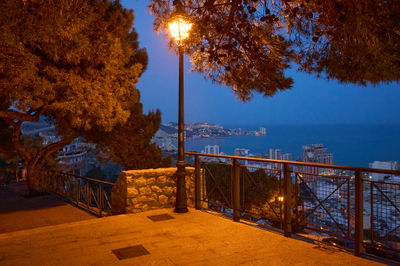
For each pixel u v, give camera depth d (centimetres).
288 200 432
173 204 634
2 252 387
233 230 469
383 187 333
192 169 632
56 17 422
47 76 870
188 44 473
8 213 872
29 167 1166
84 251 389
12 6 445
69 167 2236
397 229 323
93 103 891
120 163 1282
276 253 374
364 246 358
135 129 1277
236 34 410
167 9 444
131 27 1109
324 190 390
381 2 287
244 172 518
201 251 384
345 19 307
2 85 678
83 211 884
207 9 395
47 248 400
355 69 408
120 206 617
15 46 561
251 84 504
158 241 423
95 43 893
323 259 354
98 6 896
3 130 1256
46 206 964
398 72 376
